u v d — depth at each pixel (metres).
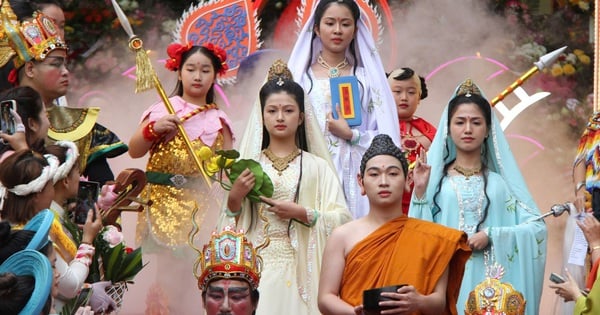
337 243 21.84
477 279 25.47
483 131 26.27
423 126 30.09
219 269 19.72
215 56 28.58
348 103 28.03
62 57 25.33
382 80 28.50
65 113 25.39
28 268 17.94
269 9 39.56
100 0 39.41
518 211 26.19
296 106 25.86
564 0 41.88
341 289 21.62
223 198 26.47
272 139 25.88
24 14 25.42
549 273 34.16
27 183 20.34
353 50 28.73
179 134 27.81
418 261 21.03
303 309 24.64
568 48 41.09
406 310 20.34
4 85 25.66
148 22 39.56
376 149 22.17
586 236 24.42
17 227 20.27
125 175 22.91
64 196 22.05
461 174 26.28
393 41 36.44
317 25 28.59
